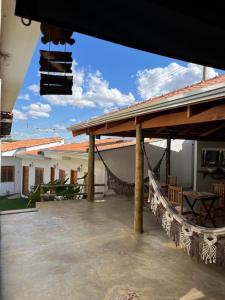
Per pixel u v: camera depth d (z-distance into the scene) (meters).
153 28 1.14
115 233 5.57
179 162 11.18
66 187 9.63
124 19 1.09
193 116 3.96
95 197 9.51
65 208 7.83
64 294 3.27
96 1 1.04
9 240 5.09
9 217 6.79
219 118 3.52
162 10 1.08
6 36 2.33
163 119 4.84
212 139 8.52
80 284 3.51
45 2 0.99
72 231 5.68
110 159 10.14
